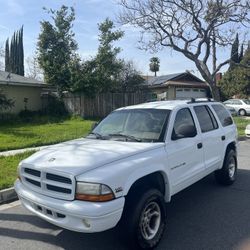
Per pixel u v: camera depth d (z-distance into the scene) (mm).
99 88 26547
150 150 4988
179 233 5168
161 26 20000
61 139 13648
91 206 4043
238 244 4797
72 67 25953
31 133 15523
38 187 4617
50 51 26797
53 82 26125
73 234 5148
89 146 5094
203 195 6941
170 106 5973
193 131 5801
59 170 4309
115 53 27328
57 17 26703
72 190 4191
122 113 6188
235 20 19625
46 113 26172
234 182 7855
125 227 4379
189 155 5785
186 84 38031
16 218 5871
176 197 6840
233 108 33250
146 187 4688
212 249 4660
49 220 4406
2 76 25625
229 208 6203
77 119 24531
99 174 4184
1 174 8180
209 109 7062
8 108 23391
